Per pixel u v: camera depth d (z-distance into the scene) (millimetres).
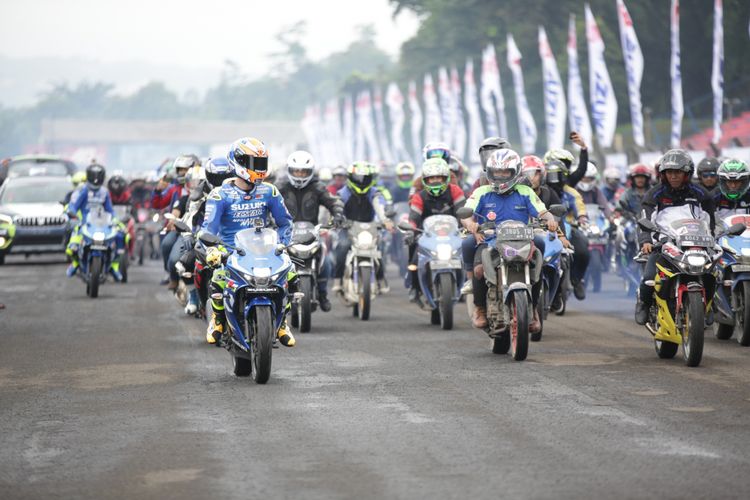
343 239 41406
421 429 20906
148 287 56188
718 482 16969
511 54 113438
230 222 27562
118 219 53594
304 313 36625
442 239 37594
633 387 25188
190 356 31453
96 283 49906
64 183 75375
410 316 42281
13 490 17094
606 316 41156
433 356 30703
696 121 154000
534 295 30281
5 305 47094
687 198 29609
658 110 169125
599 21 170000
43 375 28109
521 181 30781
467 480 17250
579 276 41812
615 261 51531
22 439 20484
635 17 167625
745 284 31578
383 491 16703
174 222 29984
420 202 39281
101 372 28531
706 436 20062
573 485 16875
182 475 17812
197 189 34062
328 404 23484
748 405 22953
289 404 23547
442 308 37094
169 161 43875
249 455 19062
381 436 20359
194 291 35531
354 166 41438
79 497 16688
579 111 96875
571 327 37562
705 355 30219
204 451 19406
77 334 37031
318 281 38688
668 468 17812
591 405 23062
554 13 188250
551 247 33875
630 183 49125
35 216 70250
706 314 29344
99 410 23219
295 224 37406
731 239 32250
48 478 17766
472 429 20844
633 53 85000
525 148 113688
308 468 18125
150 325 39625
